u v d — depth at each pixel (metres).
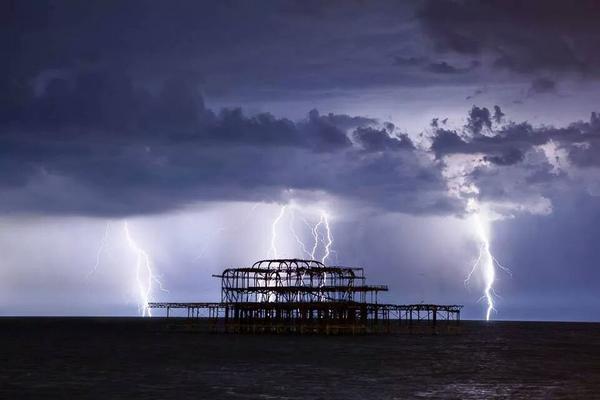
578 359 104.00
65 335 168.62
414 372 82.62
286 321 150.12
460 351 118.19
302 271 142.38
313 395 64.44
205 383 71.50
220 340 134.62
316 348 115.06
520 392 67.25
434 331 175.00
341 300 143.12
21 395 63.88
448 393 66.25
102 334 174.00
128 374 78.69
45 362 92.50
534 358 105.31
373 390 67.56
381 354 107.00
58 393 65.00
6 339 149.62
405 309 168.12
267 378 75.62
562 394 66.31
